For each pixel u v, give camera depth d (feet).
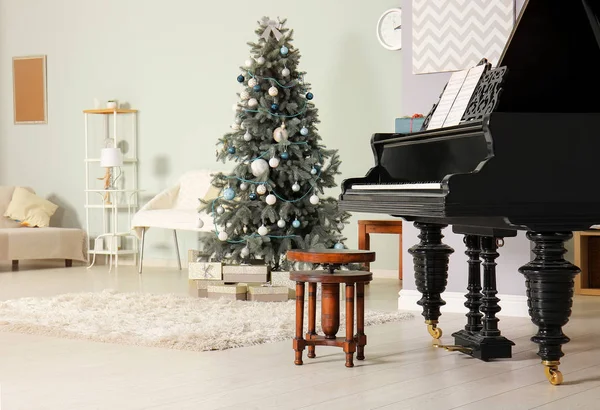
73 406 9.87
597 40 11.15
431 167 12.40
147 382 11.10
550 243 10.88
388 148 13.71
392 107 24.39
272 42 20.21
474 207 10.44
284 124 19.80
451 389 10.71
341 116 25.13
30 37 30.83
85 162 28.53
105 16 29.35
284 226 19.74
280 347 13.58
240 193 20.29
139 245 28.71
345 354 12.91
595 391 10.63
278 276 19.19
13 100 31.09
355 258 12.10
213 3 27.32
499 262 17.29
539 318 10.94
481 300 13.24
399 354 13.03
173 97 28.14
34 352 13.16
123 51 29.04
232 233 19.99
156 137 28.48
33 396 10.37
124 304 18.01
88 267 28.04
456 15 17.57
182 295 20.22
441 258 14.02
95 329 14.97
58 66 30.35
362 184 13.71
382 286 22.48
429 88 18.04
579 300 19.66
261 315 16.58
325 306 12.46
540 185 10.64
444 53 17.75
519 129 10.61
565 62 12.21
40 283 23.21
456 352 13.24
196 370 11.82
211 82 27.45
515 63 12.24
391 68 24.35
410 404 9.93
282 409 9.69
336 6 25.11
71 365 12.19
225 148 20.38
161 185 28.43
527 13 11.80
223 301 18.67
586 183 10.77
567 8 11.75
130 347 13.56
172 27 28.09
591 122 10.77
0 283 23.24
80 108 29.96
